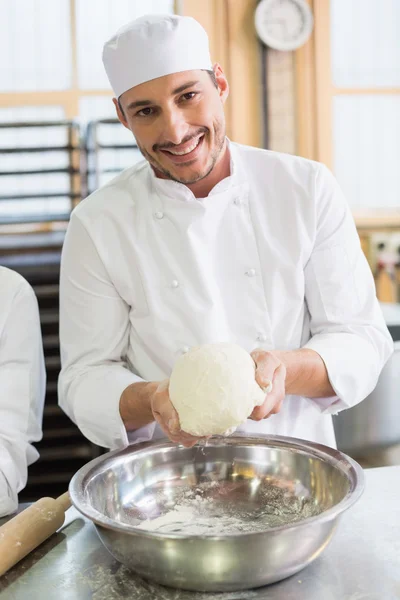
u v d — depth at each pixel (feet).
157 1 19.07
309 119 19.49
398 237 20.02
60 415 13.09
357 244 5.27
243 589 3.38
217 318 4.91
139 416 4.58
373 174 20.61
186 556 3.19
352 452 7.88
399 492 4.41
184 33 4.46
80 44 19.07
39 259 15.37
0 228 18.69
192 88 4.44
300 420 5.17
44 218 17.25
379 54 20.21
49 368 13.26
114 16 19.06
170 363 4.94
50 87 19.15
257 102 19.22
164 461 4.40
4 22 18.76
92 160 16.24
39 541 3.89
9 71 18.98
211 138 4.55
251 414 4.17
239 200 5.04
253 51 19.03
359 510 4.18
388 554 3.69
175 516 4.10
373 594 3.34
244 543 3.14
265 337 4.97
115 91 4.81
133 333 5.16
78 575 3.64
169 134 4.40
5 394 5.06
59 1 18.79
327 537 3.39
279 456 4.31
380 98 20.26
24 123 16.20
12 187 18.81
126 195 5.20
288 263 5.01
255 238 5.06
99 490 4.01
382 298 20.08
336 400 4.92
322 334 5.03
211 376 4.00
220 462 4.42
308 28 18.76
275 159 5.20
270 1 18.51
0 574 3.63
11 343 5.21
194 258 4.91
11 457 4.90
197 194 5.09
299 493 4.17
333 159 20.13
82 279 5.11
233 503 4.23
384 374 7.80
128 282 5.01
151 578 3.39
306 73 19.31
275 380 4.21
